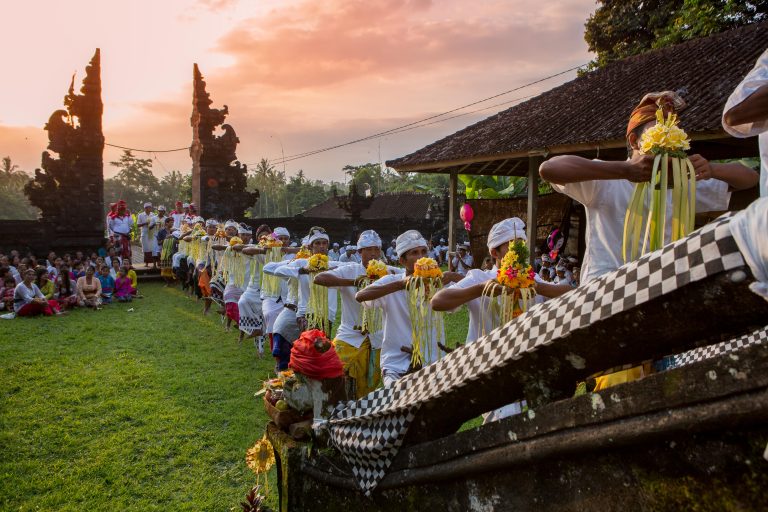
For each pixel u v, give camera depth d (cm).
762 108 192
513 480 206
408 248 414
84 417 577
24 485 432
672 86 946
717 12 1303
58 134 1861
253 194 2294
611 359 183
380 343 466
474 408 232
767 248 137
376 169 7006
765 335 211
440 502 239
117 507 402
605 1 1723
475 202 1393
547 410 189
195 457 484
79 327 1041
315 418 339
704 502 152
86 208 1905
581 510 183
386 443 259
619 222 252
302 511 330
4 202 8462
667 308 162
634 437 162
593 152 1045
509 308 314
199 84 2222
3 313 1192
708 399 145
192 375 723
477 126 1415
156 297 1447
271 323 730
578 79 1402
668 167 216
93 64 1900
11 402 622
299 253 648
